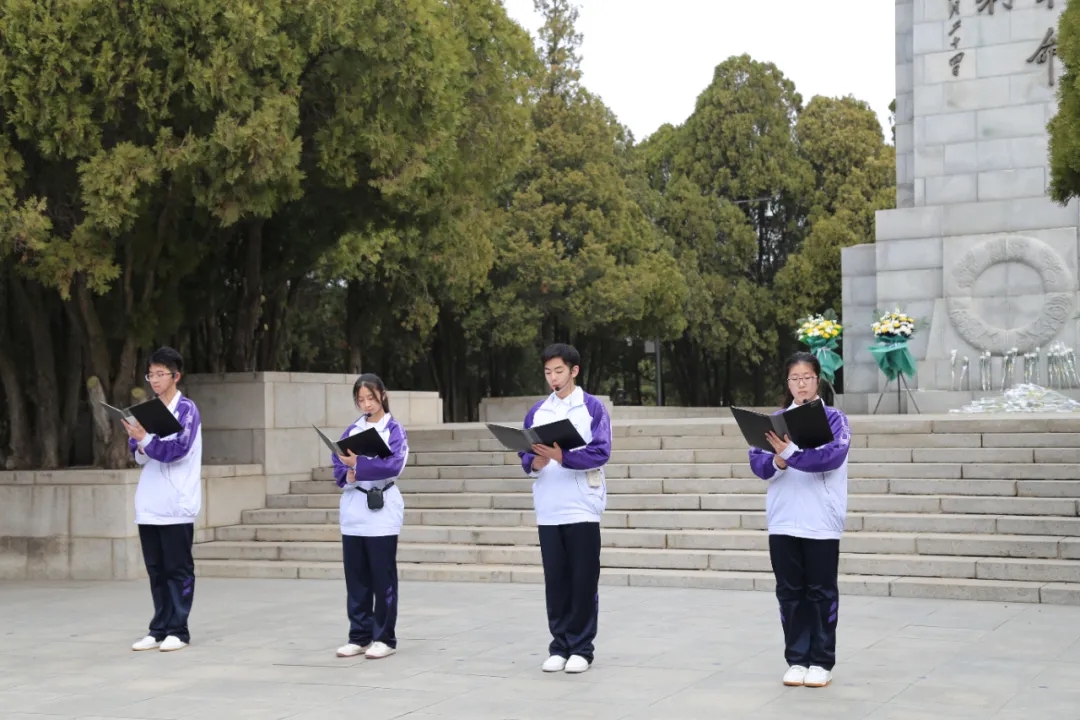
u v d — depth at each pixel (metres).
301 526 13.47
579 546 7.18
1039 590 9.60
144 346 13.62
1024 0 20.98
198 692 6.89
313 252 16.27
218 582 12.14
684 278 37.66
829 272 40.97
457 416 32.88
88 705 6.62
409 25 12.98
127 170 11.40
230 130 11.48
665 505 12.45
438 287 28.41
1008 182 21.00
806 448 6.43
